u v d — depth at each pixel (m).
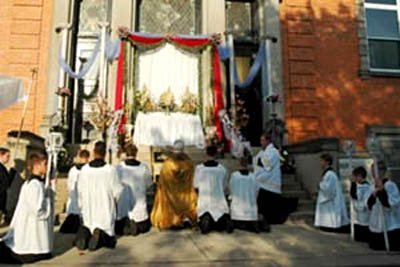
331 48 12.20
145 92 10.73
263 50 11.48
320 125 11.59
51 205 4.94
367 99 12.02
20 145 7.91
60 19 10.97
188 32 12.48
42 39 10.98
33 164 4.88
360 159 8.97
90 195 5.44
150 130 9.88
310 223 7.80
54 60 10.71
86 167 5.59
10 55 10.75
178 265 4.54
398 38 12.85
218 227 6.76
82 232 5.36
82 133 11.22
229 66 11.53
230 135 10.48
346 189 8.70
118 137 9.54
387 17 13.01
